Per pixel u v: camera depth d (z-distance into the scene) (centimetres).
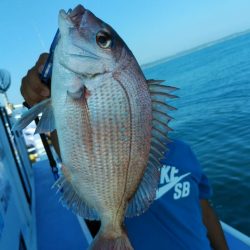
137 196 45
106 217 45
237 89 670
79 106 42
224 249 75
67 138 42
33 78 51
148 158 44
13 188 97
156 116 44
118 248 45
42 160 219
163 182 63
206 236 68
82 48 41
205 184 70
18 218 91
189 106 614
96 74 41
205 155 319
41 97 51
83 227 105
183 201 63
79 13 42
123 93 42
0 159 87
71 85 41
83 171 43
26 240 93
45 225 116
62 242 103
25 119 42
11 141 129
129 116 43
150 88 44
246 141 327
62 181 44
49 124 43
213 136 380
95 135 42
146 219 61
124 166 44
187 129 444
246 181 236
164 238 60
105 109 42
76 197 44
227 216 203
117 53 42
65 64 41
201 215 68
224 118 449
